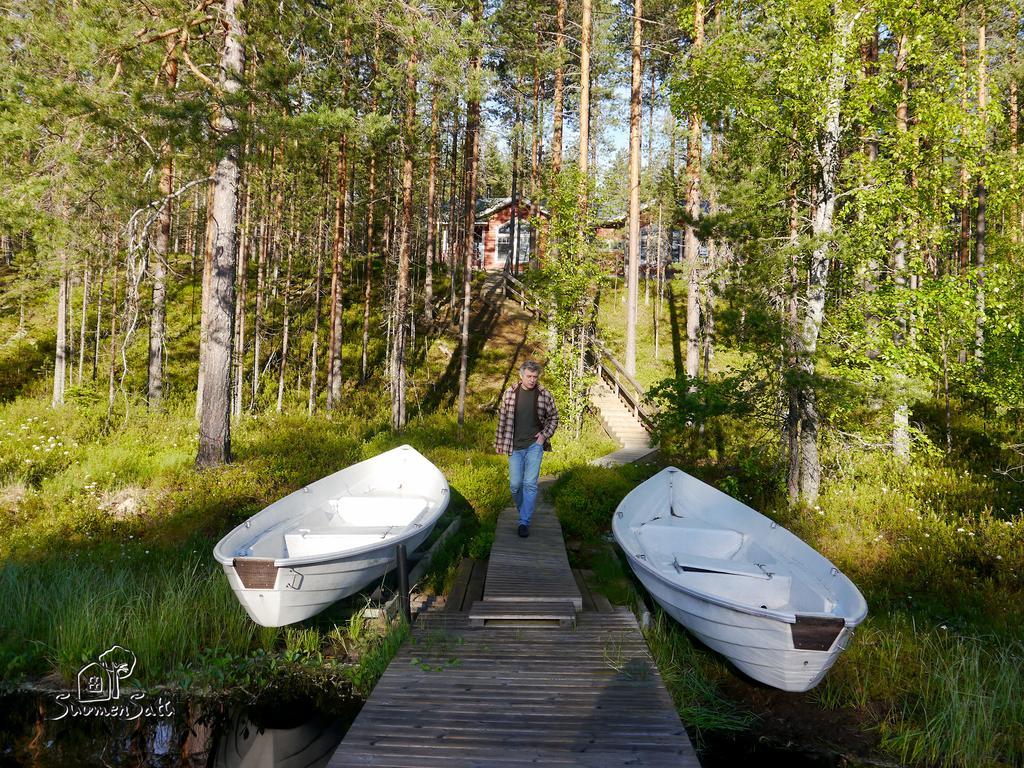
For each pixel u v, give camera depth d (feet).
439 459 35.63
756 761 12.90
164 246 41.47
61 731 14.07
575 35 66.18
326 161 49.98
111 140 27.73
